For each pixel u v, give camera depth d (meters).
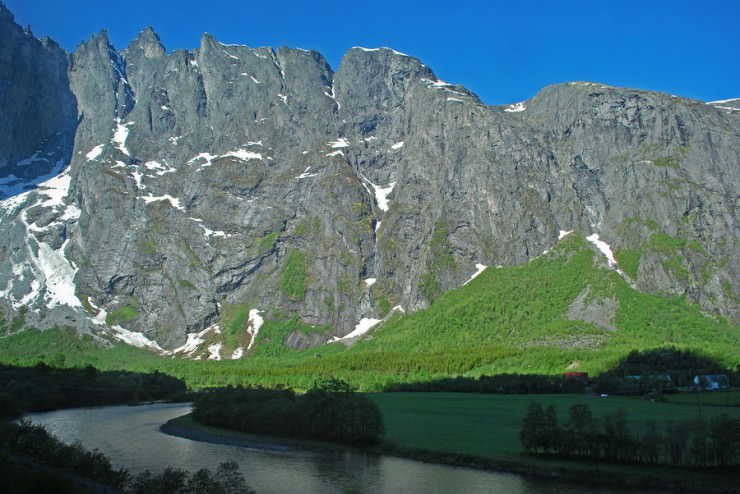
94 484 94.12
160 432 160.38
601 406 170.88
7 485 81.00
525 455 116.94
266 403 164.00
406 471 112.50
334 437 140.62
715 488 95.06
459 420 159.88
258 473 112.56
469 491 98.44
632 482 99.62
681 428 105.62
